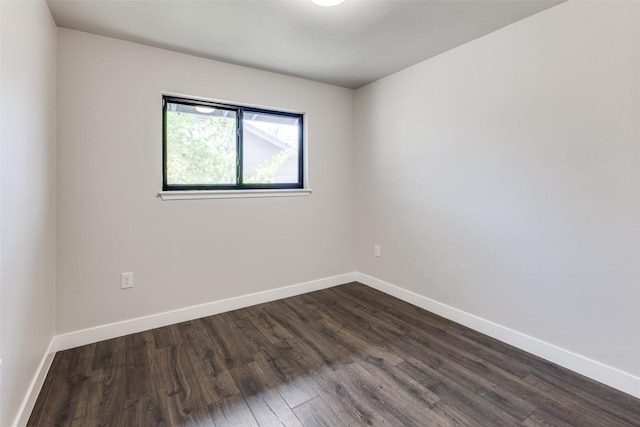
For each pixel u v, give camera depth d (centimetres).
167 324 258
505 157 225
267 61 276
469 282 253
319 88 335
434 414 158
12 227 135
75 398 168
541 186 206
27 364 156
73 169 221
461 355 212
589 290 187
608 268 180
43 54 183
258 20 208
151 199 249
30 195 161
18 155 142
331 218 352
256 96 295
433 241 281
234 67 282
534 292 212
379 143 332
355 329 251
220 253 282
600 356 183
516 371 194
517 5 194
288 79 313
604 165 179
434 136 275
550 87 199
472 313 251
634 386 171
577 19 186
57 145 215
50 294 205
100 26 215
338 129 352
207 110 280
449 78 260
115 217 236
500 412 159
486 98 235
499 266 232
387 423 152
